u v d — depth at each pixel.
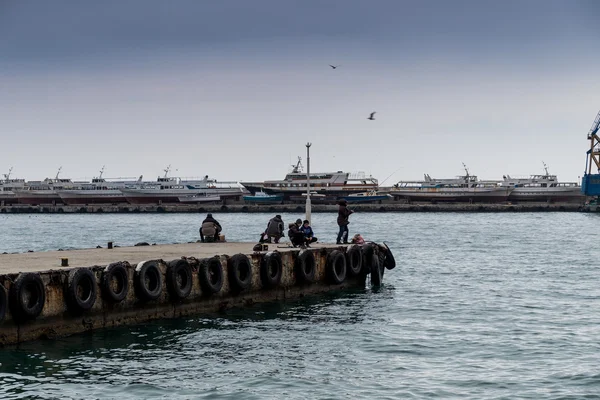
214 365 25.73
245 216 195.12
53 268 28.70
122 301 30.38
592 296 41.56
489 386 23.53
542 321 33.88
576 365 25.91
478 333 31.17
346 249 44.41
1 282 25.83
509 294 42.50
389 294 42.41
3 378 23.53
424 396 22.56
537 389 23.22
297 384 23.66
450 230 119.25
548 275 52.22
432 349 28.28
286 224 149.25
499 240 92.81
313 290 41.75
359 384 23.72
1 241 95.00
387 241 90.75
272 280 38.31
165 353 27.09
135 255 37.16
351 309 37.00
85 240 96.69
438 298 40.94
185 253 38.69
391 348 28.42
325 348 28.38
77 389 22.81
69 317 28.28
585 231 115.56
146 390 22.89
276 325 32.59
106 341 28.16
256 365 25.84
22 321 26.59
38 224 152.88
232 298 36.25
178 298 32.94
